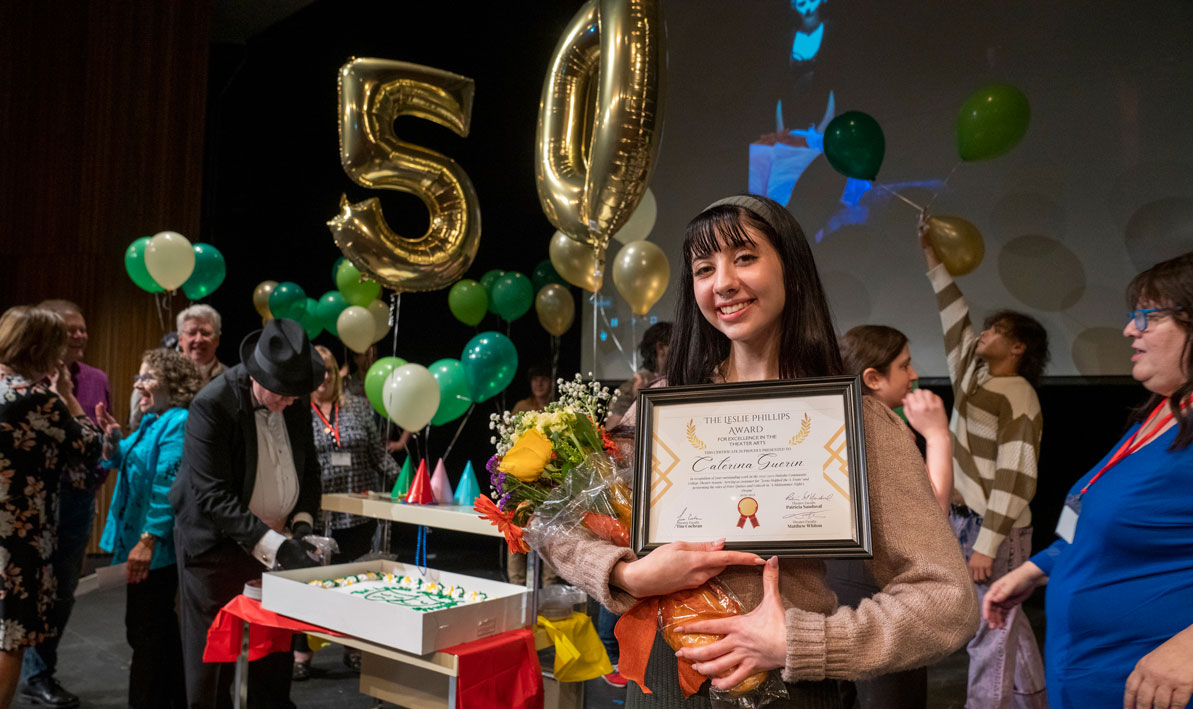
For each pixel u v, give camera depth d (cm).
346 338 458
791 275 106
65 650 399
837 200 476
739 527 94
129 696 293
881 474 96
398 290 307
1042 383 406
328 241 781
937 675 368
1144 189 377
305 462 269
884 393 209
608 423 146
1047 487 461
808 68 488
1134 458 135
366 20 744
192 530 240
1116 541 132
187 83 718
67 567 318
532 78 659
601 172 226
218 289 826
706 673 92
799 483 94
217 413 241
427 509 220
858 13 468
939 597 88
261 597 222
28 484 260
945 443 188
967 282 434
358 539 347
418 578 229
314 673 366
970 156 344
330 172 778
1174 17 369
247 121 827
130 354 695
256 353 242
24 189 704
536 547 112
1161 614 128
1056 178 403
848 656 86
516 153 676
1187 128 365
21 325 266
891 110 456
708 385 101
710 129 531
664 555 94
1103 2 388
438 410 370
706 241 106
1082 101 395
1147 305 139
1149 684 119
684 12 547
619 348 582
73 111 701
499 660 184
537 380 554
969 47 428
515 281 495
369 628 187
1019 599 165
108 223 697
